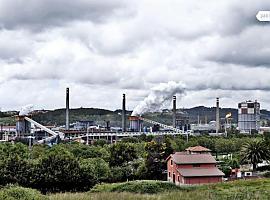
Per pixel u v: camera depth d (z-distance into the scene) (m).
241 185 42.50
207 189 39.62
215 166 81.62
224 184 44.75
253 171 90.88
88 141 185.62
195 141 137.00
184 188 44.16
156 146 95.19
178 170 79.94
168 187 44.47
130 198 30.28
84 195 31.89
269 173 82.25
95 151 102.06
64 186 57.72
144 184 44.72
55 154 58.97
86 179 58.81
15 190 25.17
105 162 86.25
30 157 76.06
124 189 43.84
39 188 56.97
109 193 33.88
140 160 96.56
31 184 56.34
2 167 56.38
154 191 42.94
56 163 57.81
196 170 79.88
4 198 23.88
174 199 30.55
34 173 56.91
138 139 160.12
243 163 99.75
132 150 97.19
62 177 57.31
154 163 90.00
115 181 81.62
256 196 31.86
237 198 31.22
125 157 95.50
